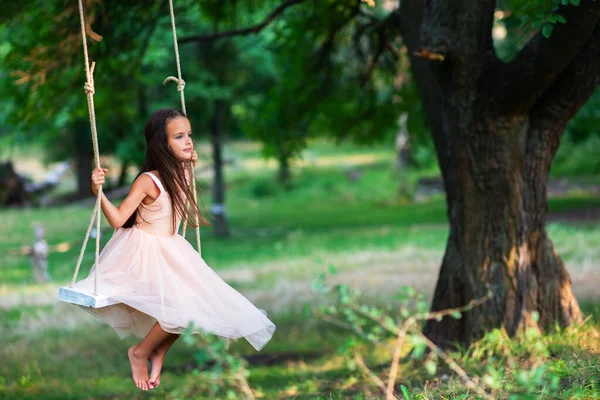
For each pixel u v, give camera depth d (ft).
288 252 74.74
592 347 22.36
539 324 25.22
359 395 21.56
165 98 82.48
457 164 25.35
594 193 108.47
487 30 24.18
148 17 36.88
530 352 22.89
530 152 25.13
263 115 53.57
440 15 24.17
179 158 16.46
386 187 133.69
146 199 16.25
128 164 112.78
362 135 52.44
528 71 22.77
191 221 16.57
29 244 89.51
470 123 24.77
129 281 15.58
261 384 28.68
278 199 134.72
